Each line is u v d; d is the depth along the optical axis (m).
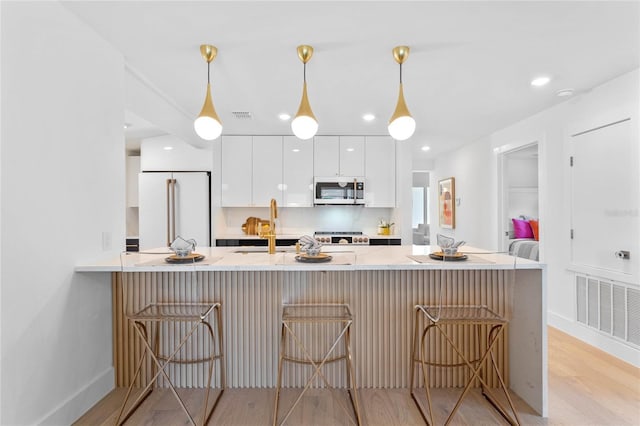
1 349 1.52
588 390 2.25
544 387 1.97
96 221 2.11
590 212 3.01
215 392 2.26
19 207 1.59
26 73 1.62
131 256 2.22
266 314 2.30
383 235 4.84
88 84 2.03
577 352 2.84
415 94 3.11
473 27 2.02
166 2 1.79
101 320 2.19
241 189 4.62
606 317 2.85
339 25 2.00
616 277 2.73
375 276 2.28
